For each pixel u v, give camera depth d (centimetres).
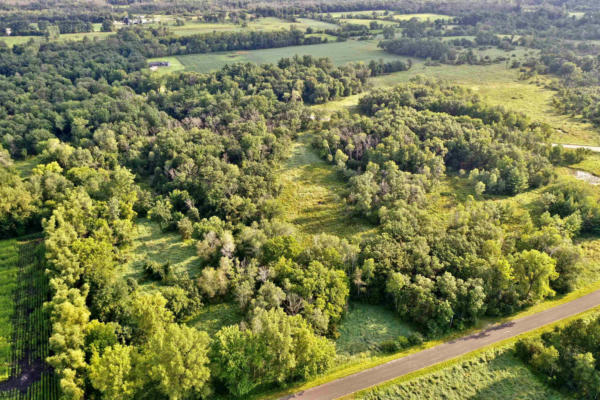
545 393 7075
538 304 8900
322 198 13650
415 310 8475
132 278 9656
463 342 8056
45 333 8525
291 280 9012
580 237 11281
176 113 18800
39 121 16962
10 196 11669
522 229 11325
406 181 13150
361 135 15625
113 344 7569
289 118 17925
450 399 7025
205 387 6919
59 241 9962
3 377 7619
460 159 14962
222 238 10375
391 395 7075
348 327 8638
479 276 8831
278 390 7212
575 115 19125
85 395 7106
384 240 9994
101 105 18200
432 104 18525
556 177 13962
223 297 9425
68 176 13500
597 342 7231
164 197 12975
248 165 14138
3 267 10494
